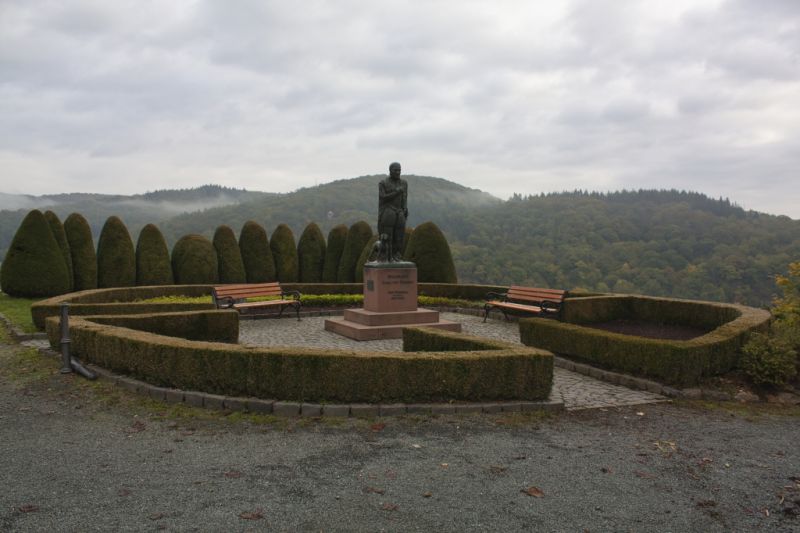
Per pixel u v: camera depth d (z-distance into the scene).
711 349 8.16
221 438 5.49
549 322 10.35
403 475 4.59
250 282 22.59
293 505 3.97
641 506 4.14
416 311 13.10
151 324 9.91
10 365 8.77
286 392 6.59
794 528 3.87
